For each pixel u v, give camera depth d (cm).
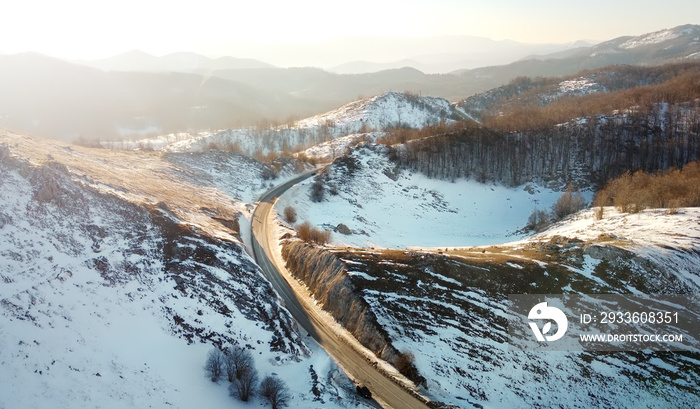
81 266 4678
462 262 6450
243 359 4294
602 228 7462
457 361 4938
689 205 8406
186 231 6006
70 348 3809
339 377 4722
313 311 5950
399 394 4559
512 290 5862
